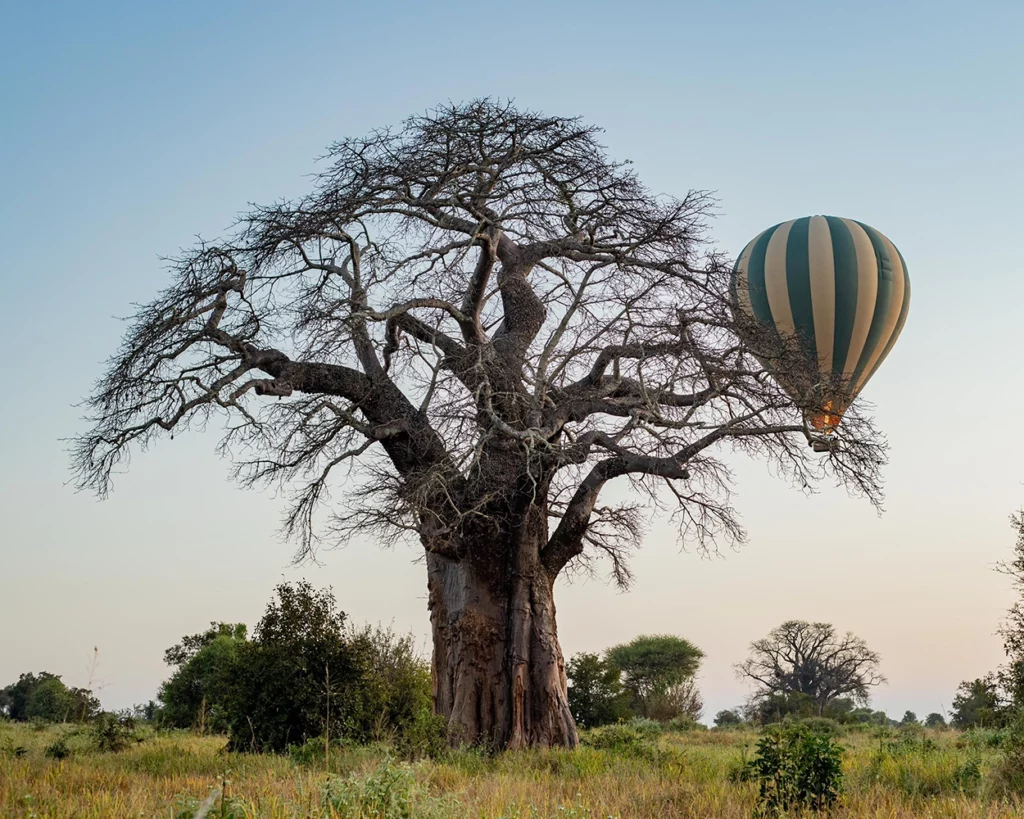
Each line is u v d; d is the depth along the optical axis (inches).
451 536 673.6
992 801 388.2
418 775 454.3
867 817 355.9
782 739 415.8
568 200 733.9
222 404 639.1
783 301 1080.2
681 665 2043.6
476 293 714.2
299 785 327.6
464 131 712.4
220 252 685.3
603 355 711.1
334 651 686.5
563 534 703.7
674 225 719.7
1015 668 510.9
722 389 689.0
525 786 423.5
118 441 668.7
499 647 682.8
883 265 1083.9
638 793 419.8
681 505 740.7
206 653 1146.7
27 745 644.7
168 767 517.3
